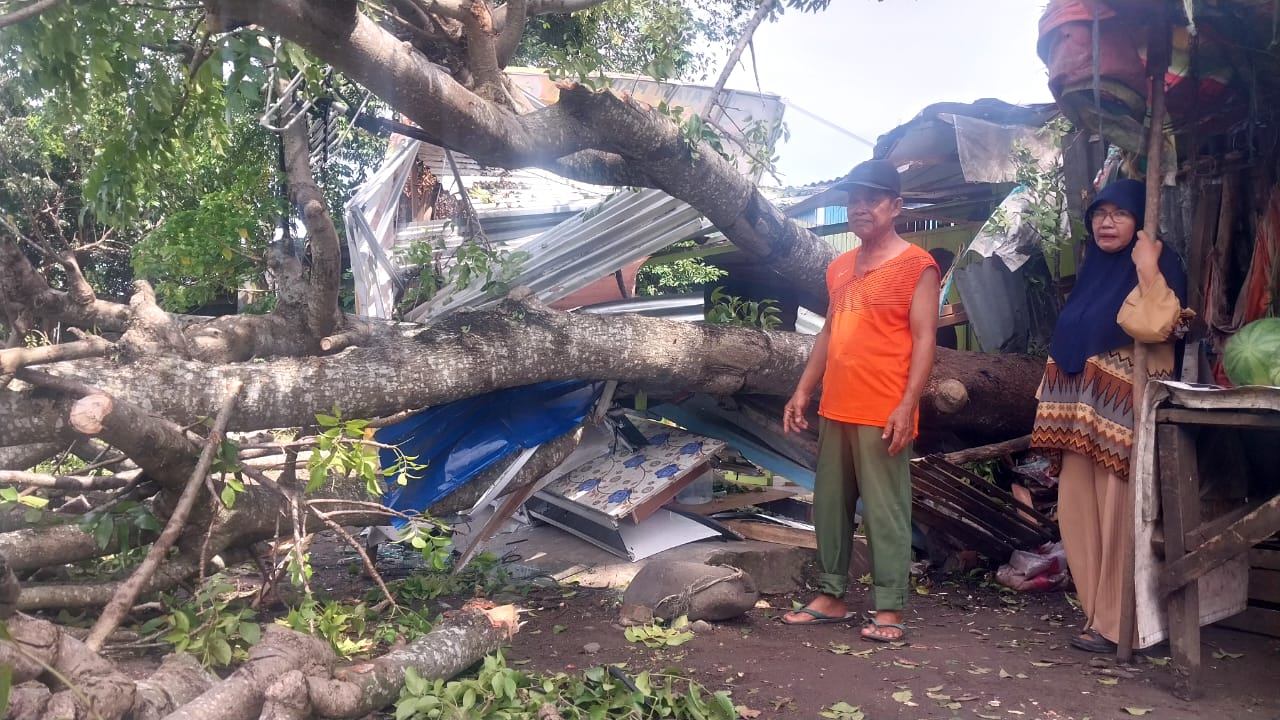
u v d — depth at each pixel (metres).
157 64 4.43
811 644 4.28
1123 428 3.97
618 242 6.14
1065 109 4.71
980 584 5.69
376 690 3.06
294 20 3.77
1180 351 4.07
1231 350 3.92
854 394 4.41
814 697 3.51
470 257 5.70
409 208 12.22
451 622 3.72
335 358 4.58
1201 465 3.86
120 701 2.51
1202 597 3.72
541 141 4.88
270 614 4.68
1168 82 4.80
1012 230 6.24
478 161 4.94
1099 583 4.13
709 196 5.61
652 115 5.16
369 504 4.30
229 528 4.27
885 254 4.49
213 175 10.52
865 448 4.40
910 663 3.95
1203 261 5.23
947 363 6.33
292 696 2.66
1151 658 3.96
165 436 3.58
